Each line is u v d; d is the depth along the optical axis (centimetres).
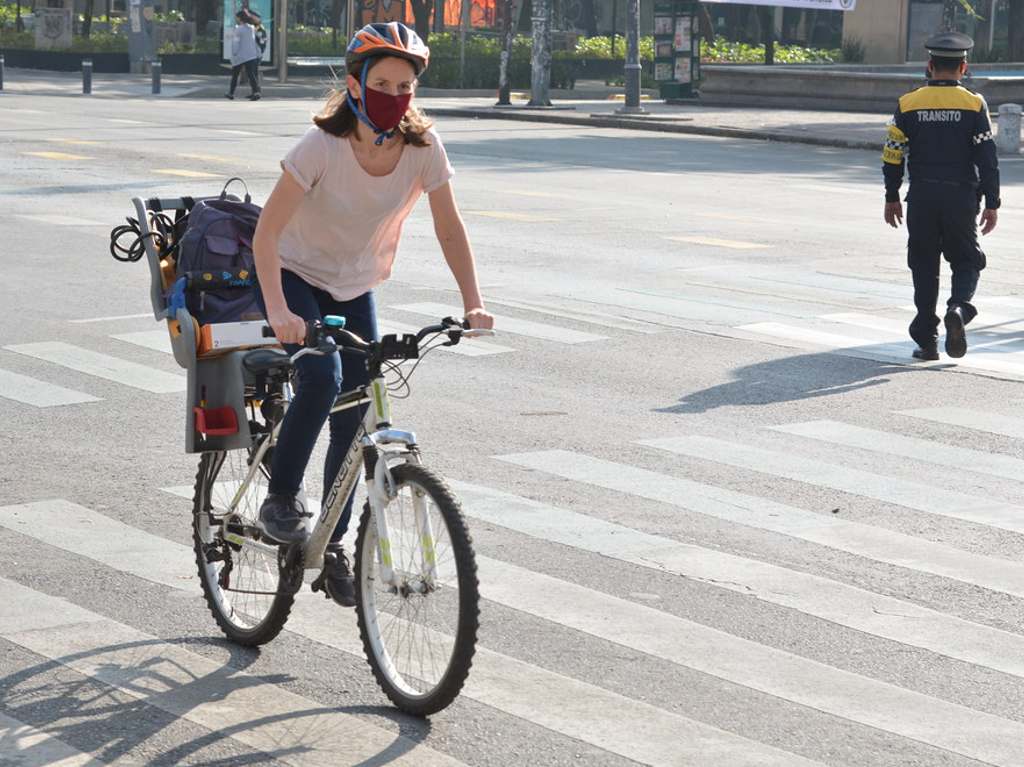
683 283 1697
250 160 2927
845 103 4953
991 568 785
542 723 588
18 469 954
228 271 655
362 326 634
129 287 1617
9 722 582
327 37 7300
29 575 756
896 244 2016
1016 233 2122
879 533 841
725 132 4034
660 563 784
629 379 1232
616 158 3259
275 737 573
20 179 2534
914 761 559
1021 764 558
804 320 1491
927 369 1284
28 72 6331
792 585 754
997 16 7344
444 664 574
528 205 2367
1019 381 1243
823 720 595
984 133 1282
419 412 1109
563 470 960
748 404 1148
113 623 693
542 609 714
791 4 5591
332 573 621
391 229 625
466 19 6050
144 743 566
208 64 6581
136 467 963
